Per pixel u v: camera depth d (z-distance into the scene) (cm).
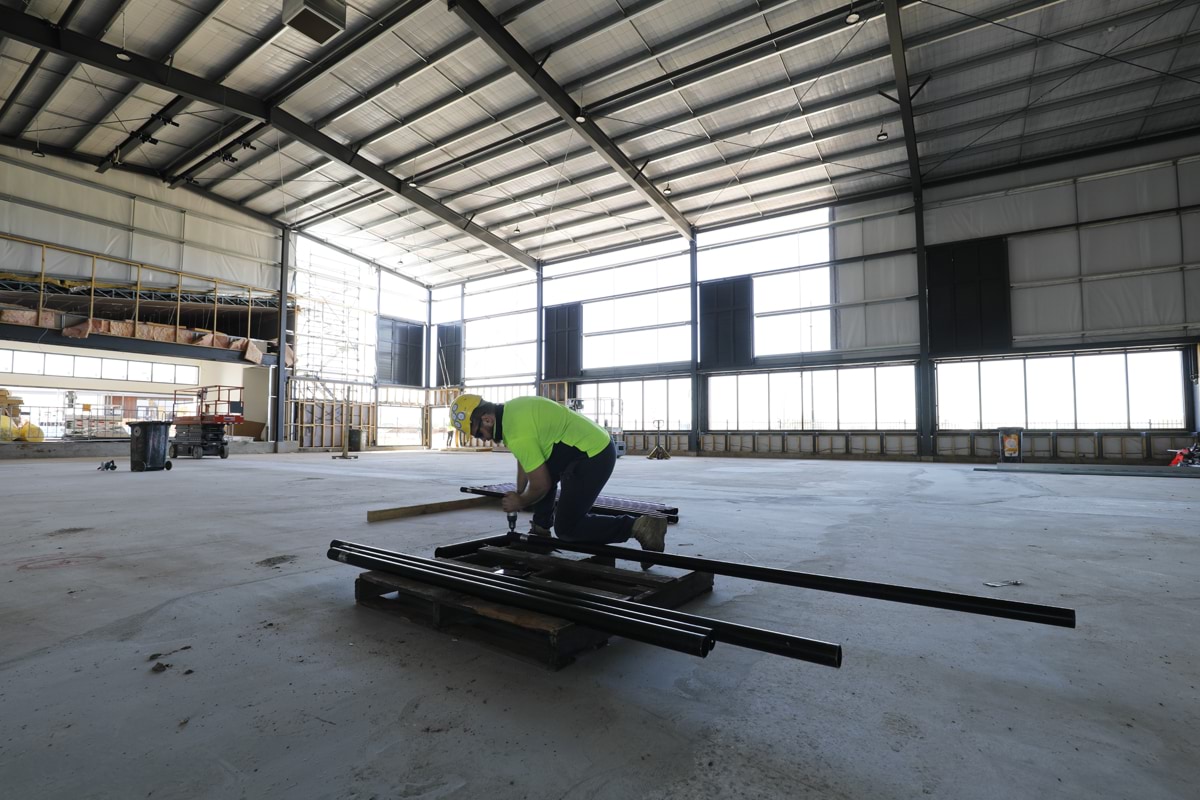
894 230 1759
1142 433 1433
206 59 1338
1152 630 229
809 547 392
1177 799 122
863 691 175
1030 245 1572
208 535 431
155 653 204
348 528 464
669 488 830
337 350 2458
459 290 2853
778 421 1977
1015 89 1331
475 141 1697
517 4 1214
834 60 1306
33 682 179
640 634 172
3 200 1552
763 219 1991
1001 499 685
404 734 149
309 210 2116
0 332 1478
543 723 155
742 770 133
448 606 221
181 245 1903
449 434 2791
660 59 1343
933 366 1702
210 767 133
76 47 1190
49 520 503
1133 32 1167
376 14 1224
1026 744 145
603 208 2056
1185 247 1395
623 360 2306
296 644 213
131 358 2123
